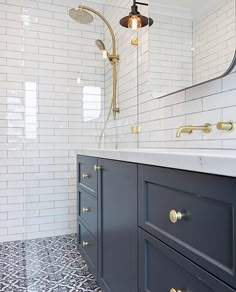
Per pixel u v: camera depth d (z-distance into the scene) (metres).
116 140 2.40
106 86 2.65
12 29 2.43
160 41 1.61
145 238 0.86
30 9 2.48
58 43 2.57
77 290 1.51
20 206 2.45
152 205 0.82
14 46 2.44
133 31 2.04
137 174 0.93
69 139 2.62
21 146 2.46
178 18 1.45
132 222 0.97
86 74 2.67
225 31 1.13
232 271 0.50
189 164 0.61
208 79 1.23
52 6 2.54
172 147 1.52
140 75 1.94
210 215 0.56
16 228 2.42
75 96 2.64
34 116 2.51
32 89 2.50
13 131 2.45
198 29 1.30
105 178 1.31
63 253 2.06
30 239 2.42
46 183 2.53
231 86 1.09
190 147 1.36
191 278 0.63
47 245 2.25
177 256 0.68
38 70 2.52
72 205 2.59
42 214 2.50
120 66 2.32
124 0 2.21
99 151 1.37
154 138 1.73
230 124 1.08
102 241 1.36
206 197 0.57
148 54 1.76
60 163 2.57
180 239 0.67
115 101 2.42
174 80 1.48
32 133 2.50
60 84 2.59
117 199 1.14
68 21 2.60
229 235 0.50
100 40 2.68
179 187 0.67
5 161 2.41
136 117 2.01
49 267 1.81
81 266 1.82
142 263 0.89
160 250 0.77
